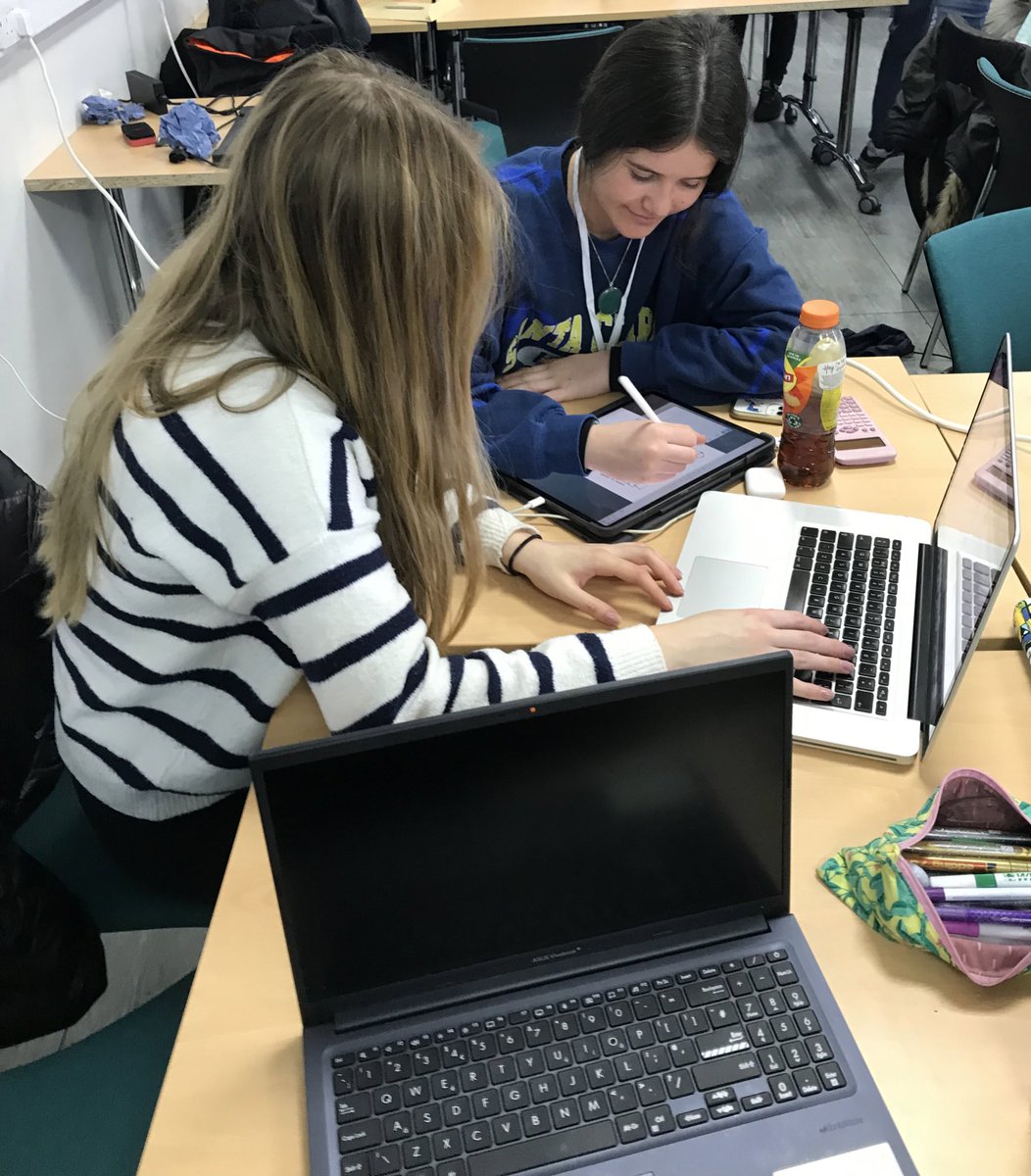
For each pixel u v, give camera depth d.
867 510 1.34
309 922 0.76
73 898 1.20
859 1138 0.73
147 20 3.12
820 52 5.46
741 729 0.78
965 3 3.91
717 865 0.82
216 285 0.94
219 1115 0.77
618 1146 0.73
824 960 0.85
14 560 1.19
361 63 0.95
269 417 0.89
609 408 1.53
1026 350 1.86
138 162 2.41
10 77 2.24
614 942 0.83
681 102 1.34
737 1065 0.76
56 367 2.52
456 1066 0.77
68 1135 0.98
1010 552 0.87
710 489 1.38
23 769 1.23
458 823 0.76
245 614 0.99
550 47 2.89
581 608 1.18
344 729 0.96
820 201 4.13
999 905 0.84
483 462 1.26
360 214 0.87
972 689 1.09
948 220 3.14
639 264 1.63
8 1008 1.10
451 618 1.20
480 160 0.94
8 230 2.26
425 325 0.94
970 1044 0.79
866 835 0.94
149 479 0.91
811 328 1.28
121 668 1.06
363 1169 0.72
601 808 0.78
